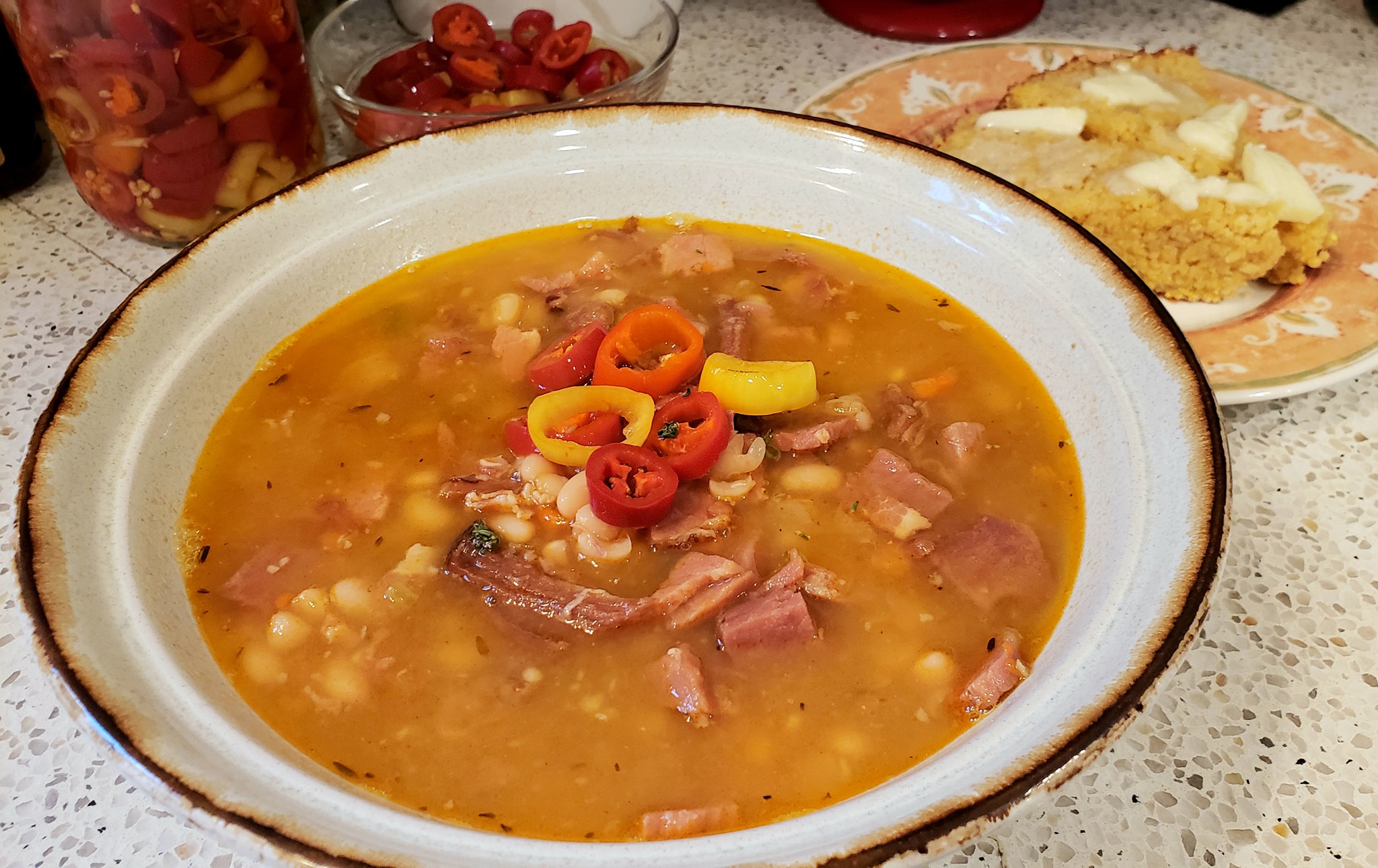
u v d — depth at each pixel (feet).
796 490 0.73
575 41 1.14
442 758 0.59
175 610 0.63
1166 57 1.23
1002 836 0.62
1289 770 0.65
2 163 1.09
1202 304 1.01
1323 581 0.76
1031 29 1.42
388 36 1.27
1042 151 1.06
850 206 0.90
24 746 0.67
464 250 0.92
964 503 0.72
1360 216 1.04
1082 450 0.72
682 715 0.61
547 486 0.71
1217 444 0.59
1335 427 0.88
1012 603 0.66
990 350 0.83
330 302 0.86
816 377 0.82
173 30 0.85
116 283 1.01
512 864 0.44
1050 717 0.50
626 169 0.92
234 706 0.59
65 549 0.57
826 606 0.66
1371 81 1.34
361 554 0.70
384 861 0.42
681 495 0.72
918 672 0.63
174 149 0.92
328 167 0.86
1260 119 1.16
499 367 0.83
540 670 0.64
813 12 1.47
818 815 0.47
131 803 0.64
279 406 0.79
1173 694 0.69
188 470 0.72
